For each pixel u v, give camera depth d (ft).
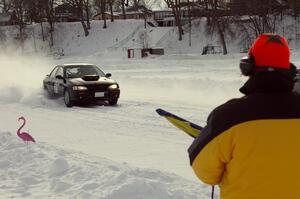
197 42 226.58
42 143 26.37
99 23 268.21
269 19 214.28
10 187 18.44
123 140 30.76
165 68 114.62
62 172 19.84
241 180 7.15
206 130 7.45
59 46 260.83
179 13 234.38
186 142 29.73
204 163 7.49
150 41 234.79
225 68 101.14
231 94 53.47
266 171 7.00
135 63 142.00
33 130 35.37
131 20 270.05
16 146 24.49
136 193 16.31
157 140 30.55
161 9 316.81
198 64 123.85
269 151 7.00
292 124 7.08
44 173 19.98
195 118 38.14
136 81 71.56
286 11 220.23
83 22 260.42
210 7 229.45
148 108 45.96
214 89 57.36
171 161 24.57
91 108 47.98
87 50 249.96
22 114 44.62
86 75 51.75
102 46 248.73
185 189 17.58
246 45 203.10
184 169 22.68
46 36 268.00
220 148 7.24
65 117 42.04
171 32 239.09
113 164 20.79
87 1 266.98
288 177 6.97
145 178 18.34
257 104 7.21
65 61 179.11
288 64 7.45
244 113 7.18
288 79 7.37
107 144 29.53
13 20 291.38
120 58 202.28
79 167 20.07
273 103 7.20
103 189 17.26
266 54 7.30
